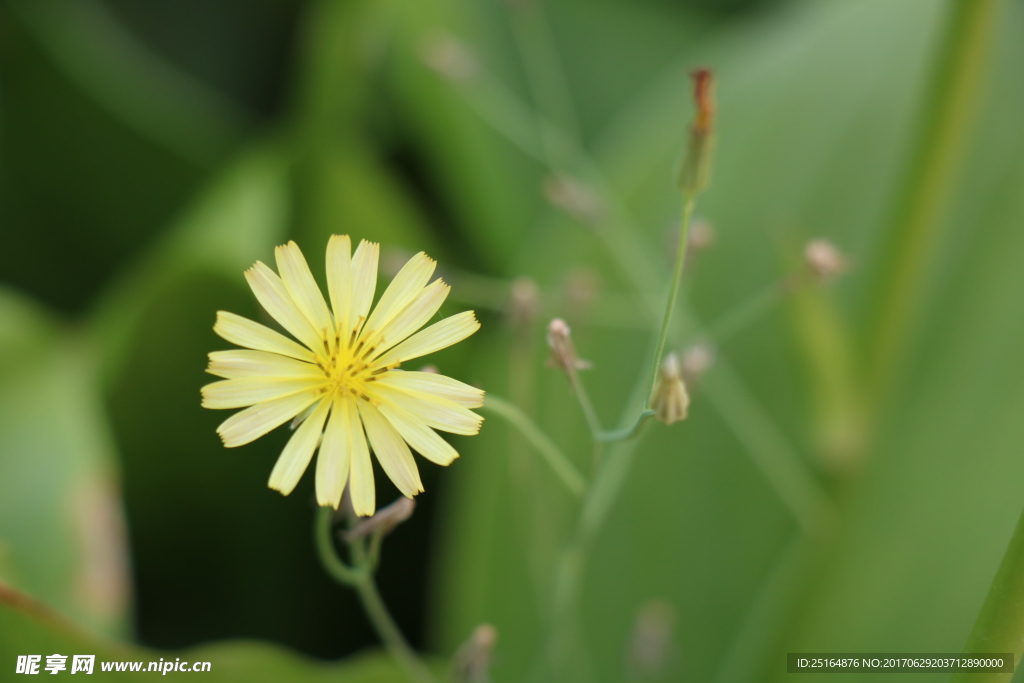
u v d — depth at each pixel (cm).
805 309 30
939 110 29
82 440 30
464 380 34
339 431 24
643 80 44
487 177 41
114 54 40
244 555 36
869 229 33
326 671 28
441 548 32
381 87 42
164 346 33
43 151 40
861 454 31
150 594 35
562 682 30
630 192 35
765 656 30
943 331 33
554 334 25
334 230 36
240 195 34
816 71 36
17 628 27
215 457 35
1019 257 32
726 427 32
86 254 41
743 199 35
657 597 31
